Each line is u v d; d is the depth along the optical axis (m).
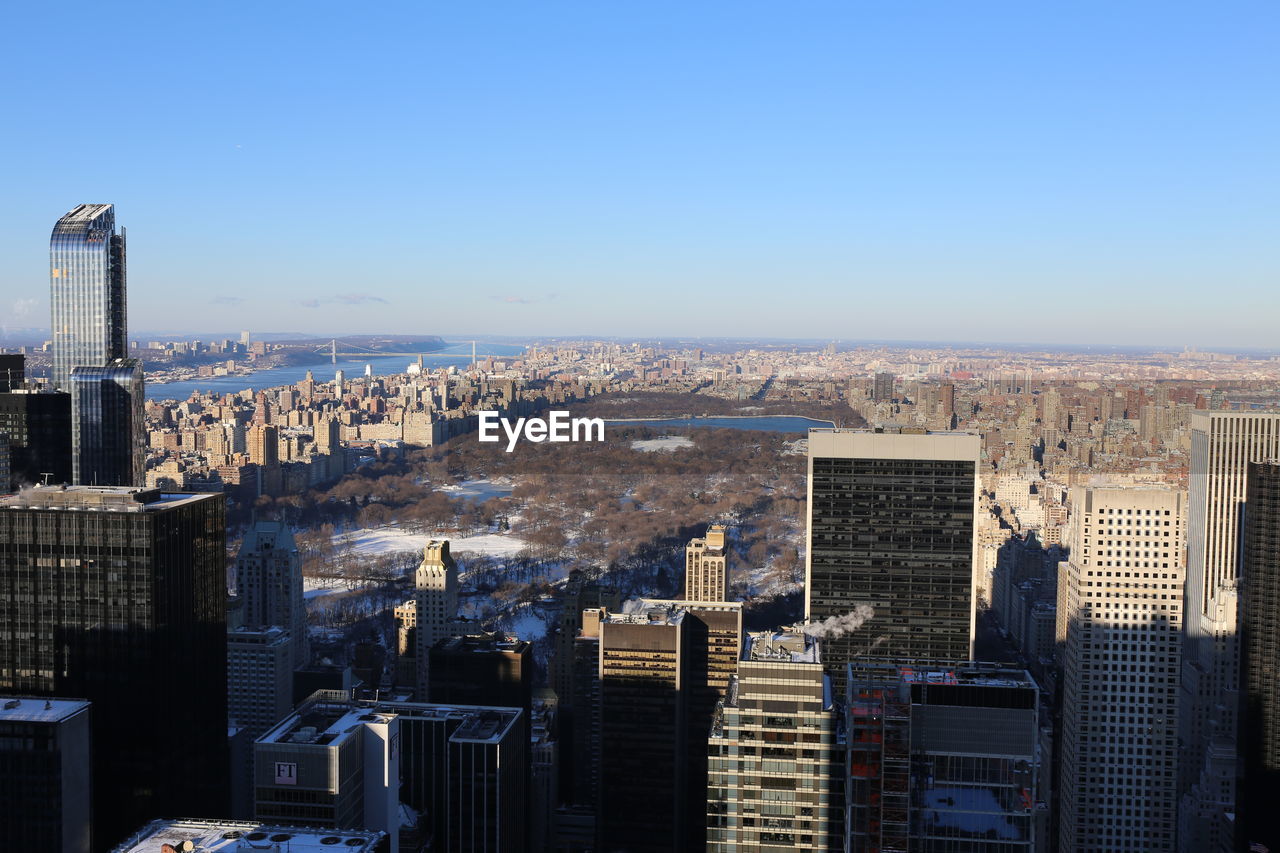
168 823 199.12
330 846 191.00
